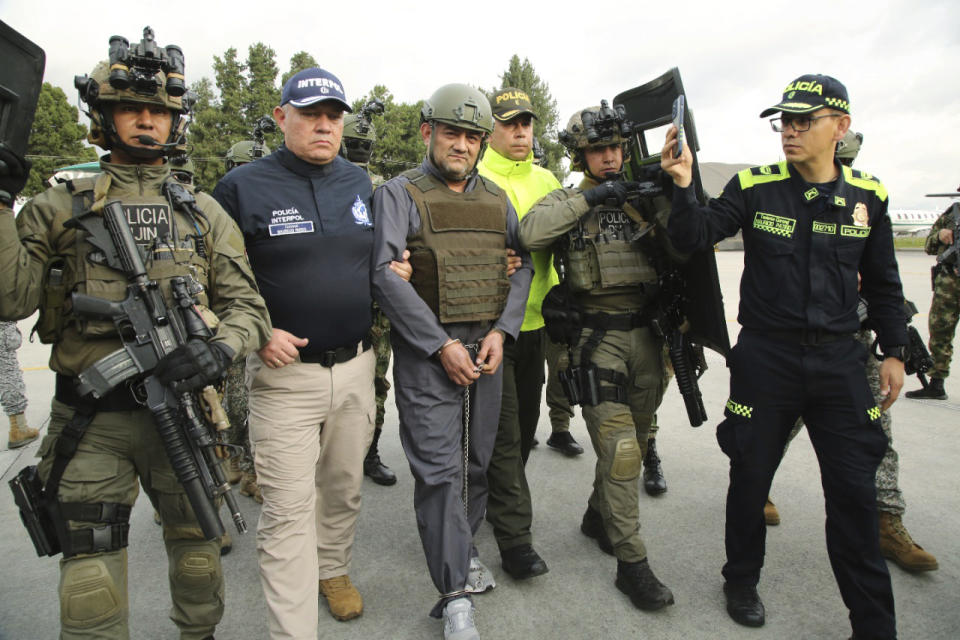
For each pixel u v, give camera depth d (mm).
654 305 2727
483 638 2277
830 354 2217
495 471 2715
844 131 2191
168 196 1822
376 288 2311
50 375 6656
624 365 2643
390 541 3080
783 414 2297
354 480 2438
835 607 2449
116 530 1725
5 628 2375
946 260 4836
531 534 2936
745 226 2379
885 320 2373
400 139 35656
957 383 5648
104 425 1729
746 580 2369
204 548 1927
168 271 1771
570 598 2533
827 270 2207
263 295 2203
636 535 2490
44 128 36062
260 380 2193
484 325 2527
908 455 3928
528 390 3086
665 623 2355
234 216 2213
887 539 2707
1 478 3836
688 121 2404
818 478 3635
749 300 2348
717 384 5965
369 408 2438
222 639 2320
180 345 1729
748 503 2330
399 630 2371
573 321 2658
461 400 2439
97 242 1688
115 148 1822
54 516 1660
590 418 2590
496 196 2600
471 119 2350
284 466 2141
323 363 2240
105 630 1685
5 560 2904
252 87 41531
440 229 2400
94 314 1662
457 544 2289
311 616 2107
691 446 4270
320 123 2211
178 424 1692
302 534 2127
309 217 2215
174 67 1770
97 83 1716
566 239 2674
